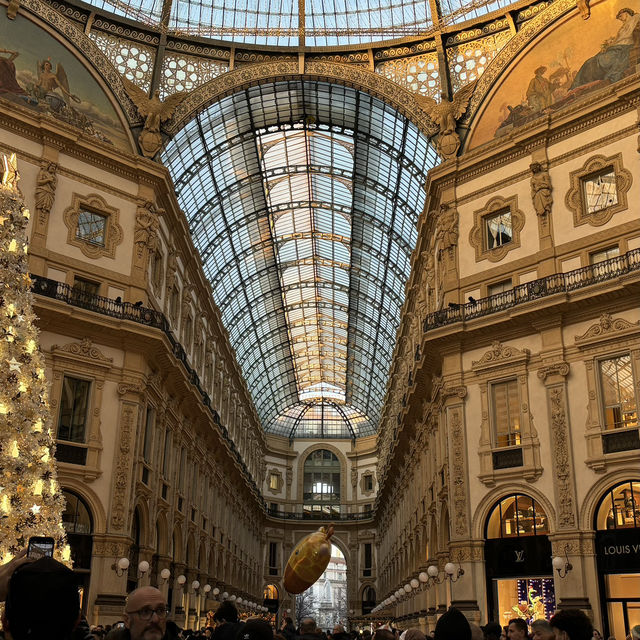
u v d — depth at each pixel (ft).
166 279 102.63
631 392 72.33
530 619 74.95
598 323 75.36
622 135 79.10
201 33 104.22
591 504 71.87
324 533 22.13
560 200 82.53
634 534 69.00
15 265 49.21
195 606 118.01
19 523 43.96
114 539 78.48
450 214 91.76
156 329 86.69
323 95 117.19
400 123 113.91
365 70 104.99
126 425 83.25
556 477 74.33
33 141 84.17
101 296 85.92
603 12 86.84
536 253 82.64
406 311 135.03
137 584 86.99
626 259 74.54
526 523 77.05
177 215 103.14
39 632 7.89
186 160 120.06
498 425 81.30
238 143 126.31
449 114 96.78
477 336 84.43
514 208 86.33
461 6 99.91
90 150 88.33
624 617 69.36
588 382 75.05
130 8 99.04
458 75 99.91
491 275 86.33
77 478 78.28
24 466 45.19
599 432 72.79
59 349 79.92
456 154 94.79
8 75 85.56
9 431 45.37
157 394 93.81
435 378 94.07
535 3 93.40
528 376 79.51
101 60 96.12
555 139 84.58
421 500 115.55
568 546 71.72
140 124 98.22
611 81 83.15
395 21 104.22
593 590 69.77
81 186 87.56
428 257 107.76
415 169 123.24
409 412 116.16
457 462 82.17
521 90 92.12
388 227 150.51
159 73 101.24
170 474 102.58
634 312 73.26
